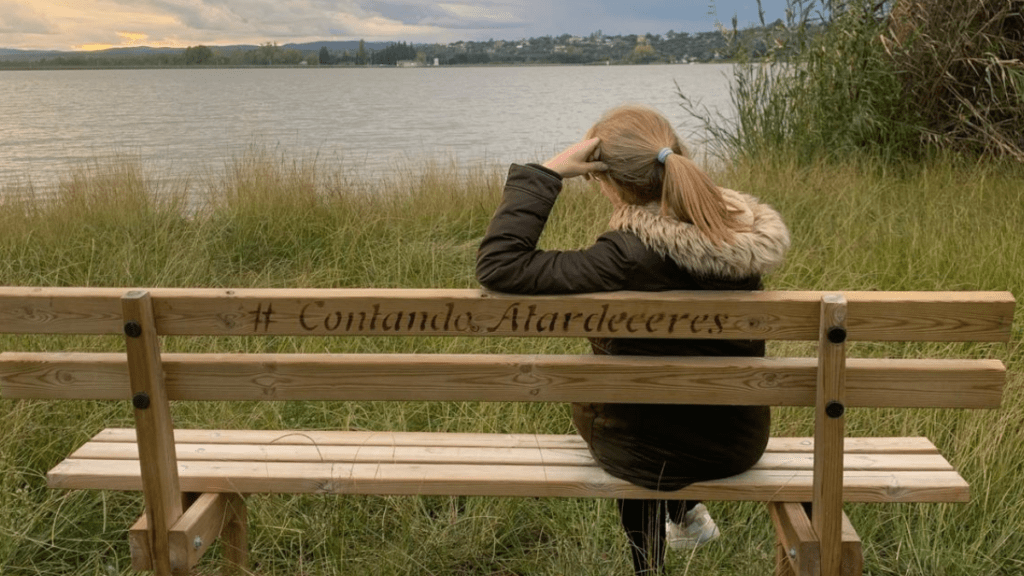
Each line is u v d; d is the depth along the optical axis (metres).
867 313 2.15
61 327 2.23
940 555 3.00
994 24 9.91
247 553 2.71
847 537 2.29
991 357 4.52
